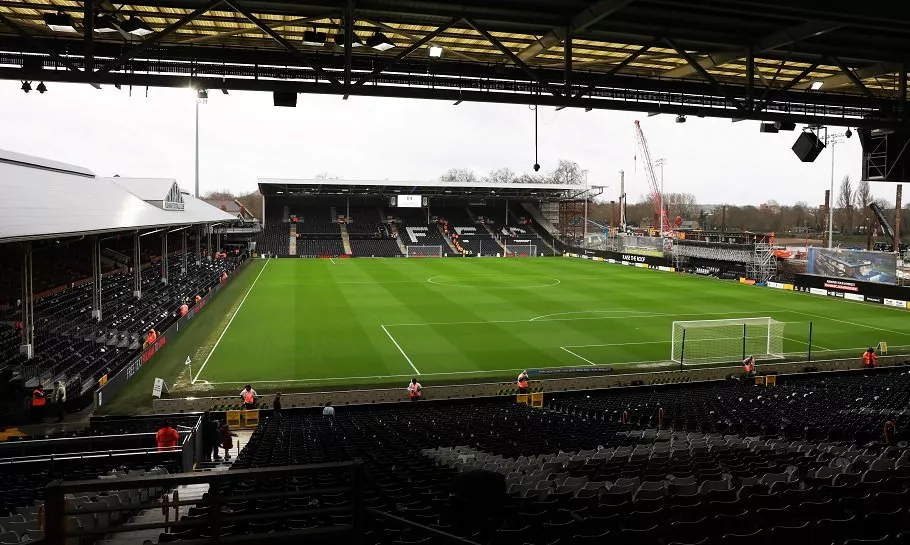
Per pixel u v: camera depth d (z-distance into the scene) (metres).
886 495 8.33
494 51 15.16
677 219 115.44
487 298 50.22
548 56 15.15
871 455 11.95
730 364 31.52
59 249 43.78
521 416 21.53
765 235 83.31
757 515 8.05
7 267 35.75
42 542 4.11
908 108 15.57
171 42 13.33
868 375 29.95
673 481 9.92
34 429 20.50
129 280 44.69
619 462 12.41
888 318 44.09
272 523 8.69
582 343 34.97
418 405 24.69
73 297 36.03
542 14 12.23
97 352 27.34
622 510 8.70
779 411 20.17
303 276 65.00
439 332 37.25
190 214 55.94
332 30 13.97
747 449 13.68
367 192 101.62
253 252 88.06
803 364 31.27
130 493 10.74
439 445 15.79
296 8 11.77
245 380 27.39
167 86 12.39
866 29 12.87
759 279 62.22
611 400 24.47
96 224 26.00
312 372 28.70
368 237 98.56
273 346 33.50
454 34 13.80
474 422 19.88
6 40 13.48
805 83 17.91
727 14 11.99
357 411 23.95
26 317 24.28
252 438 17.91
